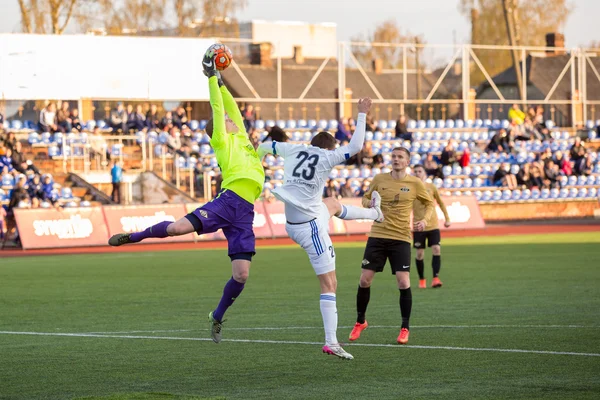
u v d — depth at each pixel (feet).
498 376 29.78
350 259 85.30
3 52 134.92
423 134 158.20
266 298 54.60
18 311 49.42
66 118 134.72
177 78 145.69
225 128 32.99
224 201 32.50
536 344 36.06
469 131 165.68
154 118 144.46
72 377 30.45
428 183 59.82
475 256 85.81
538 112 168.96
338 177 142.41
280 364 32.71
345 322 44.01
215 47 33.09
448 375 30.12
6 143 123.24
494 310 47.32
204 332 40.86
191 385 29.01
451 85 242.17
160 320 45.32
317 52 245.86
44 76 137.18
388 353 34.71
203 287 61.82
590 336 38.04
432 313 46.60
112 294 57.77
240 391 28.02
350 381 29.43
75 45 139.33
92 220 108.78
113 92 141.90
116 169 124.26
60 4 180.86
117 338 39.22
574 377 29.48
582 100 179.22
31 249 104.12
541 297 53.01
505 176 153.69
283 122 150.51
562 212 157.69
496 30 281.33
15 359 34.04
